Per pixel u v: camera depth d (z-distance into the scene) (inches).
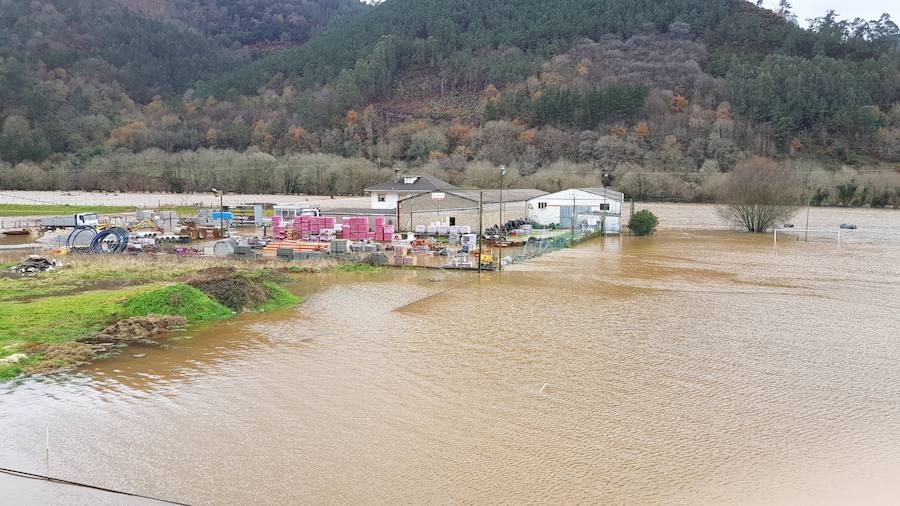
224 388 762.2
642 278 1595.7
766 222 3046.3
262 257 1796.3
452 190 2746.1
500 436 635.5
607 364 867.4
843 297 1369.3
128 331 983.0
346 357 886.4
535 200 2923.2
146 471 561.9
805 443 632.4
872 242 2615.7
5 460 580.4
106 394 739.4
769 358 909.2
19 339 927.7
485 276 1589.6
